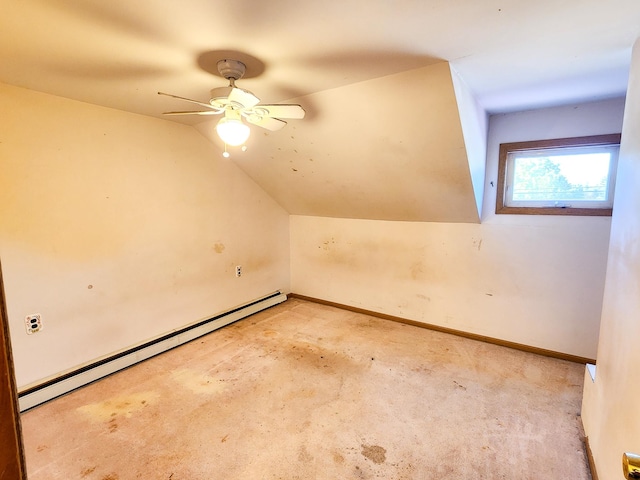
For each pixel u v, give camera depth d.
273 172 3.52
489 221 2.99
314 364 2.71
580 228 2.60
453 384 2.42
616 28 1.41
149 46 1.57
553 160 2.70
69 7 1.24
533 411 2.11
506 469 1.67
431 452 1.79
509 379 2.48
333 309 4.09
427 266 3.41
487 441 1.86
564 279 2.71
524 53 1.65
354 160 2.83
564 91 2.24
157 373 2.58
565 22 1.36
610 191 2.50
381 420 2.04
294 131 2.72
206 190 3.33
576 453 1.77
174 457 1.76
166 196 2.98
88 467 1.70
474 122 2.39
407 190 2.96
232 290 3.73
